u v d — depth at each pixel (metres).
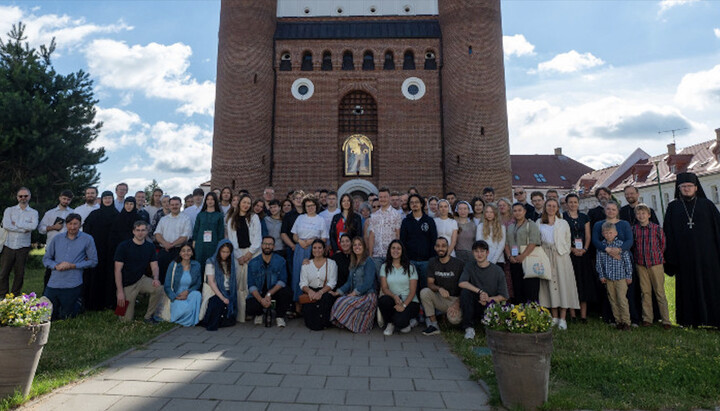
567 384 4.70
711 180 32.31
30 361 4.11
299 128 22.27
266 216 9.59
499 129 21.52
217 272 7.73
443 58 22.69
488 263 7.16
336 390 4.49
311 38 22.97
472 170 21.03
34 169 20.64
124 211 9.32
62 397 4.18
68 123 21.55
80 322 7.48
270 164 21.84
